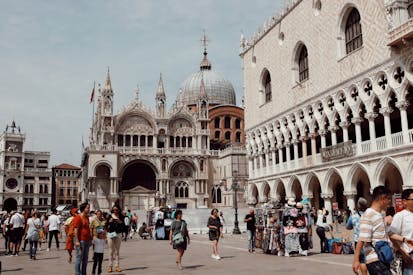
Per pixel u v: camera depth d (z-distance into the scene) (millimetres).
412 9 34000
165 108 86625
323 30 45219
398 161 34531
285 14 53500
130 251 27062
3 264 21141
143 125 85188
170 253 25297
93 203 77875
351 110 41219
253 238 24719
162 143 86250
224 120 100625
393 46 34344
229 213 61406
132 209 79875
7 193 111875
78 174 131250
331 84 43562
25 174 116312
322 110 45781
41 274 17406
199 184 84438
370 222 9250
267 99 60281
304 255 22094
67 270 18578
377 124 47438
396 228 9250
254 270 17250
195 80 107812
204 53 112875
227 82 110250
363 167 38812
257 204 63625
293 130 51594
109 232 17844
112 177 78250
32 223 23391
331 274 15656
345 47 42531
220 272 16891
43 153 130750
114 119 83125
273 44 56969
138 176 85250
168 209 39812
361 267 9992
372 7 37406
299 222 22391
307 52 48719
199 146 86375
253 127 62750
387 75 35625
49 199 118000
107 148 79188
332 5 43562
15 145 115750
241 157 79875
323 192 45188
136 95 85188
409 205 9367
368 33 37938
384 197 9367
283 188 57250
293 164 52156
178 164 85375
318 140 53375
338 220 44719
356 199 46812
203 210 61562
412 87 33938
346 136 41625
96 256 16750
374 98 37438
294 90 51188
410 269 9094
